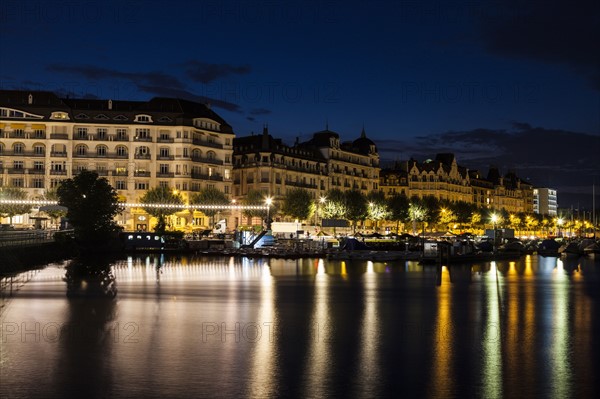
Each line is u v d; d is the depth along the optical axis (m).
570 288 63.31
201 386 27.02
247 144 186.12
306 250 111.06
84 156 159.00
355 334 37.59
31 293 54.22
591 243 137.50
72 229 114.12
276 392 26.36
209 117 171.12
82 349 32.97
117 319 41.69
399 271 82.25
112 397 25.58
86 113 160.38
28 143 156.88
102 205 107.94
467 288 62.44
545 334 38.06
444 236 154.25
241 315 43.88
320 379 28.16
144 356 31.66
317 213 189.75
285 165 182.50
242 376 28.44
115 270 77.75
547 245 135.38
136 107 167.00
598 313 46.31
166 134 163.88
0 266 66.62
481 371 29.59
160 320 41.50
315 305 49.19
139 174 161.12
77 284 61.28
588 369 30.00
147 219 159.38
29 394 25.84
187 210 155.25
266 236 116.75
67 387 26.72
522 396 26.14
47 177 156.12
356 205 176.25
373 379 28.23
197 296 53.62
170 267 83.88
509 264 102.50
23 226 143.25
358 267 88.25
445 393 26.47
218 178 171.75
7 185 154.25
